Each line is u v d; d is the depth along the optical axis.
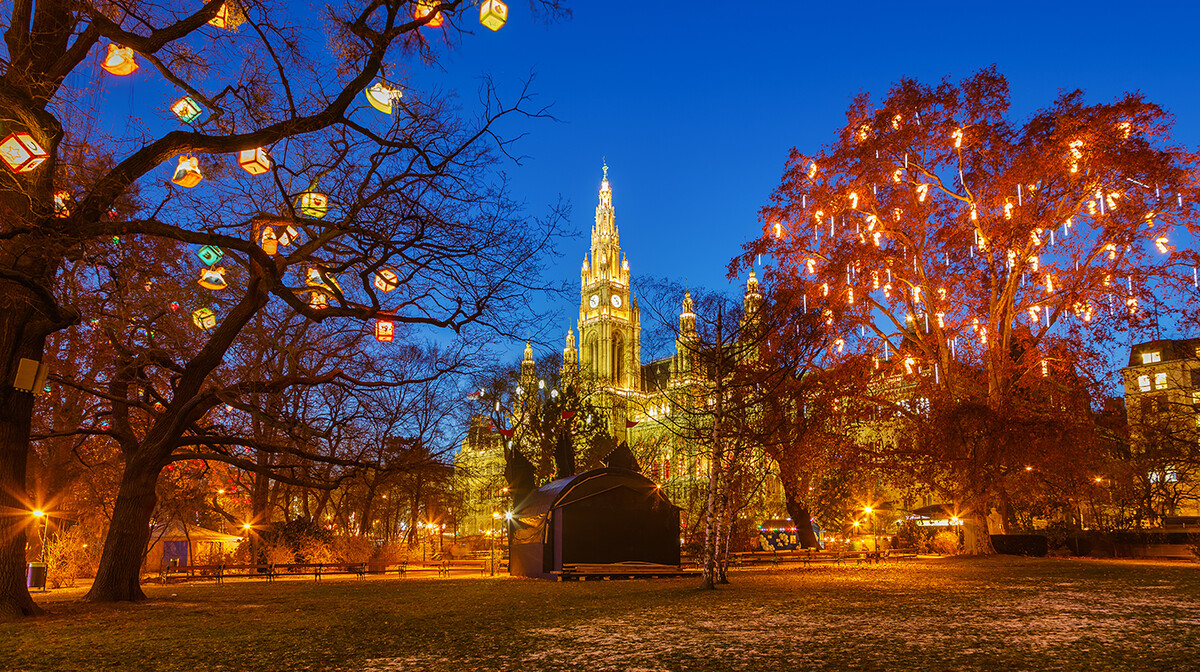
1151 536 38.50
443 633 12.45
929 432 36.50
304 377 19.83
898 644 10.35
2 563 15.10
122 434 20.17
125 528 19.12
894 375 41.53
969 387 38.94
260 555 38.03
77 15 14.16
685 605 16.48
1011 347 40.41
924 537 52.75
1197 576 23.97
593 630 12.48
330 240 17.31
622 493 30.83
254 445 19.95
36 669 9.42
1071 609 14.53
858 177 37.47
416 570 42.56
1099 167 33.50
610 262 151.88
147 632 12.88
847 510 56.00
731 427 24.23
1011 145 36.28
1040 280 36.59
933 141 37.06
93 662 9.89
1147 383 56.72
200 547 42.25
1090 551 40.56
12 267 14.05
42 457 30.31
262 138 15.05
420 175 16.27
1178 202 33.62
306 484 20.31
